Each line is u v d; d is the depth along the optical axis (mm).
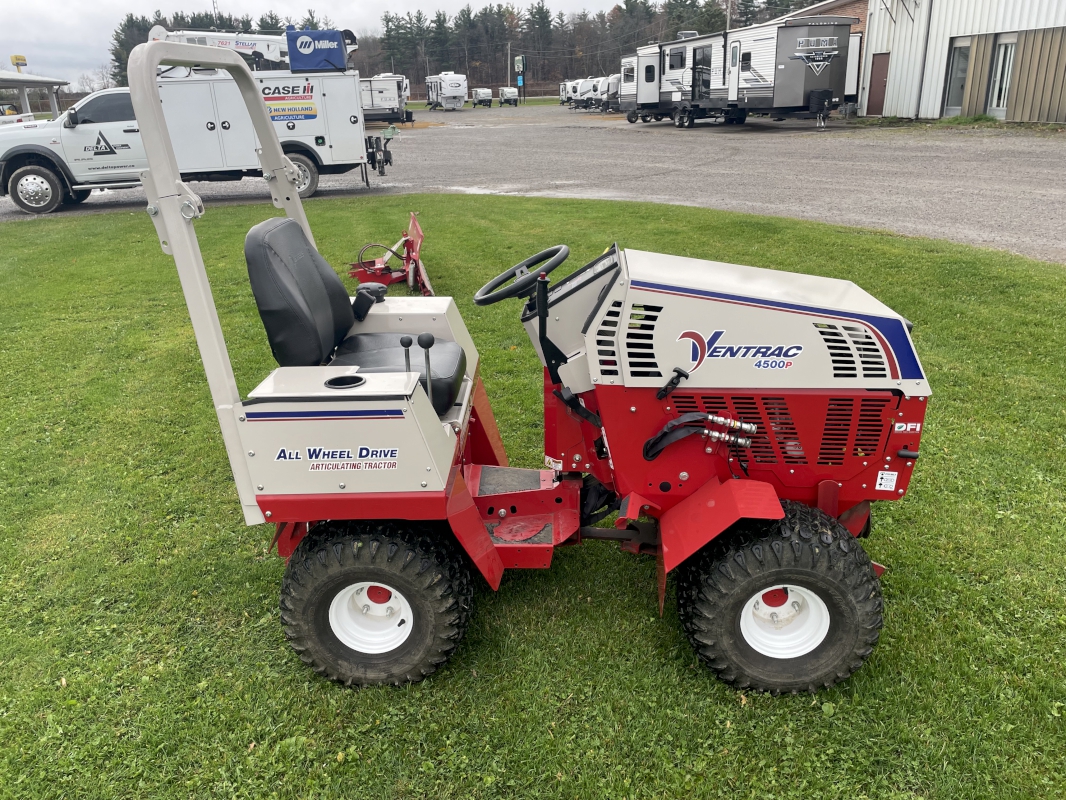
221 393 2496
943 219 10445
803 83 23016
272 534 3875
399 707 2707
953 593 3209
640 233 10336
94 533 3932
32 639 3127
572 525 3051
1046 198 11523
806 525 2596
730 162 17641
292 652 3008
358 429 2504
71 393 5824
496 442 3697
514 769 2443
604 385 2705
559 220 11656
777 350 2641
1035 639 2920
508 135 29656
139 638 3119
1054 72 19391
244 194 17234
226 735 2609
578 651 2949
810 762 2430
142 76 2201
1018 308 6676
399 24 99938
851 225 10305
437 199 14523
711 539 2531
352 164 15258
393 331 3607
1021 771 2367
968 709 2594
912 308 6781
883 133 21391
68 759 2529
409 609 2707
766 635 2703
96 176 14531
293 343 2916
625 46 95188
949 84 22891
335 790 2389
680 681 2783
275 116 14523
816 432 2709
